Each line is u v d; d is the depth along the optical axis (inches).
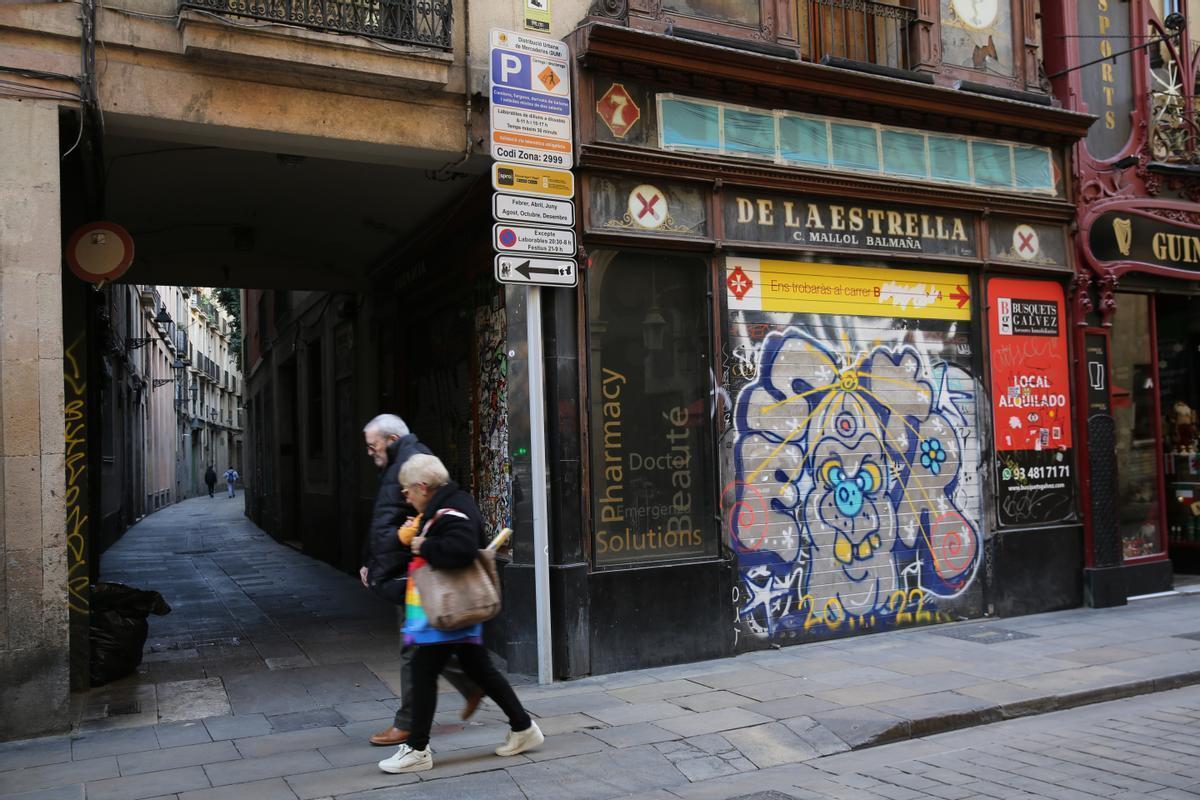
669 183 309.6
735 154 319.3
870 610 339.3
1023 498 378.6
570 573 282.2
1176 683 276.5
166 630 363.3
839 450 337.1
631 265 305.6
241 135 268.7
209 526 969.5
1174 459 483.8
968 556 362.3
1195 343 477.7
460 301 365.7
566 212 285.1
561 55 288.8
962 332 369.7
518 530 291.1
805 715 237.3
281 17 257.6
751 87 320.8
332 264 477.7
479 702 210.2
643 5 312.0
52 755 213.6
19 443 230.2
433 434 401.1
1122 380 423.2
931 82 357.7
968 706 244.7
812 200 335.9
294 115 267.9
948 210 365.7
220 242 433.7
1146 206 417.4
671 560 303.7
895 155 352.5
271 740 223.8
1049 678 272.8
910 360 355.6
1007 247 380.2
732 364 317.1
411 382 433.1
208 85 257.3
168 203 374.3
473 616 196.2
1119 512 414.0
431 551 193.5
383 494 208.5
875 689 262.2
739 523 314.8
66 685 232.2
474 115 292.4
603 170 295.7
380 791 189.5
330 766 204.1
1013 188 381.1
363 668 298.5
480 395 339.9
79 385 268.7
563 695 261.6
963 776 199.6
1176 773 198.1
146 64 250.1
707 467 311.7
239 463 2479.1
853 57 358.6
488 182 311.7
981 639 327.6
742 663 298.8
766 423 322.7
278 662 307.1
